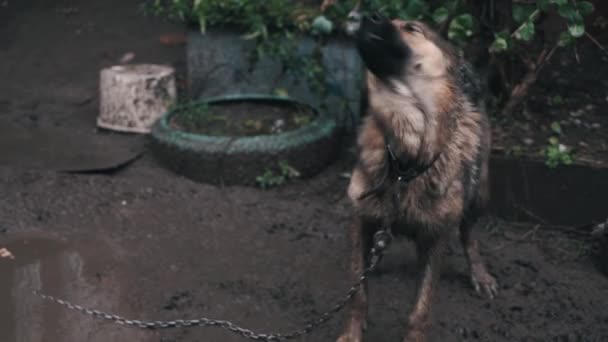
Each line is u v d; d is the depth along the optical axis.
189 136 5.74
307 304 4.18
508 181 5.21
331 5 6.22
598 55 6.79
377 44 3.00
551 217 5.18
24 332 3.79
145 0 9.38
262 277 4.45
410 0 4.95
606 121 5.91
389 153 3.27
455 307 4.24
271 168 5.67
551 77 6.61
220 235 4.96
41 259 4.53
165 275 4.42
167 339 3.79
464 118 3.48
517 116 5.98
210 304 4.14
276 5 6.39
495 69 6.06
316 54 6.21
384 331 3.97
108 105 6.46
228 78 6.71
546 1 4.70
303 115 6.24
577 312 4.21
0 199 5.19
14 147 6.04
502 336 3.97
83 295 4.16
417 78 3.13
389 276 4.54
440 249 3.54
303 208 5.37
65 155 5.95
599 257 4.68
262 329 3.93
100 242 4.77
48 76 7.67
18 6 9.19
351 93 6.29
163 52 8.19
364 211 3.46
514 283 4.51
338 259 4.69
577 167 5.07
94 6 9.30
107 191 5.43
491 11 5.63
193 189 5.55
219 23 6.53
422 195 3.37
